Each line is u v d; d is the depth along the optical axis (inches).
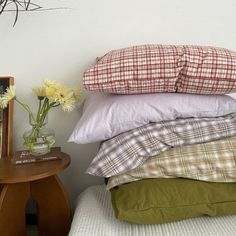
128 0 47.5
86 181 54.5
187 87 34.0
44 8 47.8
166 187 33.0
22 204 45.0
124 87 33.8
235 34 48.5
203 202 32.2
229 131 34.9
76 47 49.3
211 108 35.2
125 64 33.3
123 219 31.8
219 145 34.1
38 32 48.8
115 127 35.2
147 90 34.8
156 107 34.5
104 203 40.1
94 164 35.6
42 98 45.4
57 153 47.1
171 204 31.9
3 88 48.7
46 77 50.4
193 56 32.8
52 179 45.3
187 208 32.0
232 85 33.0
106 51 49.3
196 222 33.0
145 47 36.0
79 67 50.0
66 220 47.1
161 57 33.1
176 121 35.3
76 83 50.5
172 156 34.2
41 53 49.6
